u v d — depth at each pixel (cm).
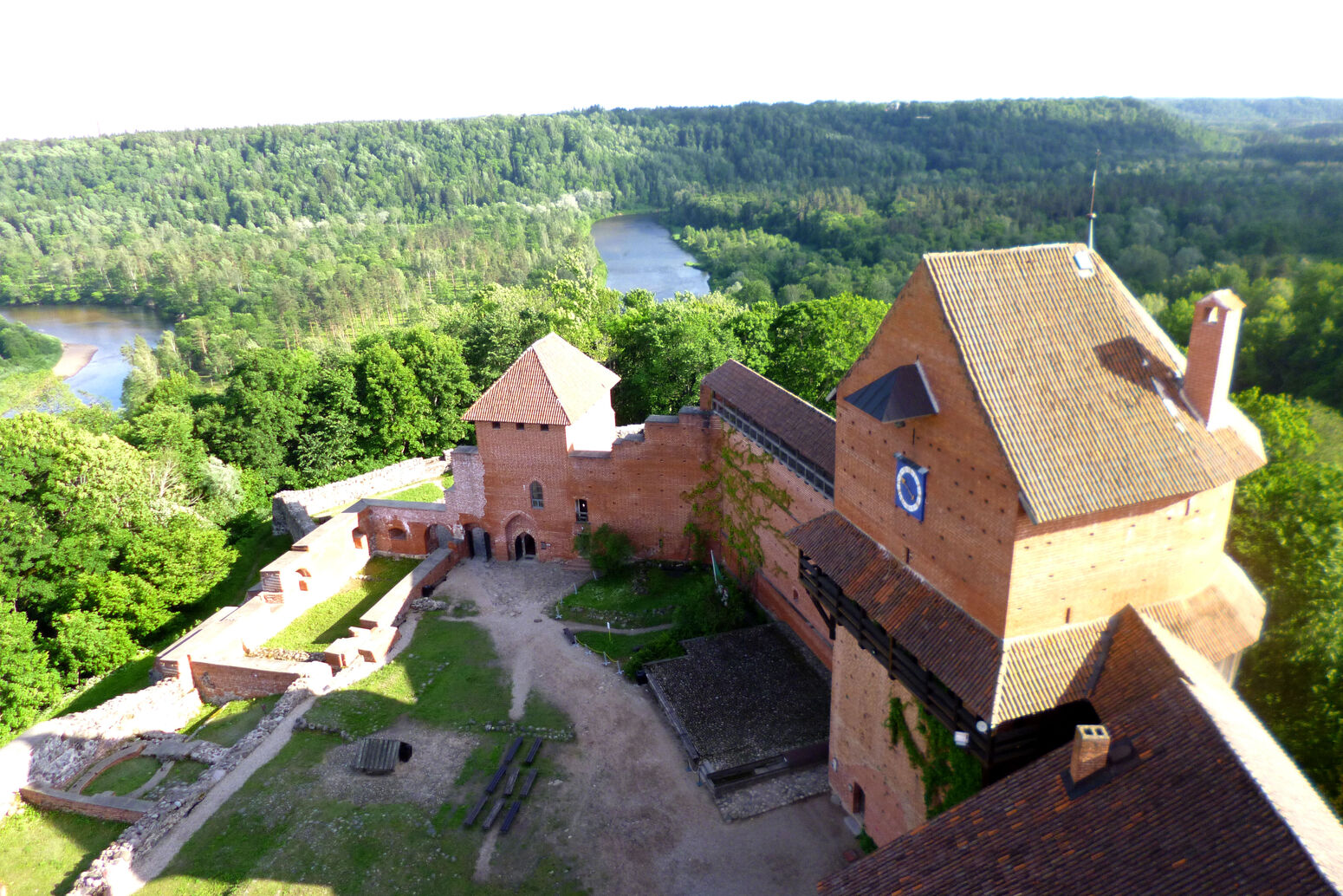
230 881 3650
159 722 5066
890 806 3453
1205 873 1945
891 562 3288
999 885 2220
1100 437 2658
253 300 19538
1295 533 3775
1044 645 2719
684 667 4772
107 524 6731
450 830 3881
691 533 6172
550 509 6384
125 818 4291
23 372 16650
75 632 5706
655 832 3831
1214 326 2658
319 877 3647
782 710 4450
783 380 8100
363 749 4356
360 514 6644
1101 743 2289
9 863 4081
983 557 2731
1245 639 2859
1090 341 2842
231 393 8819
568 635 5497
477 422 6259
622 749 4400
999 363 2727
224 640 5403
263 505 8425
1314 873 1800
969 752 2803
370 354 9119
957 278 2858
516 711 4741
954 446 2814
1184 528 2814
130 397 13012
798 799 3962
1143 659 2622
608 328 10312
